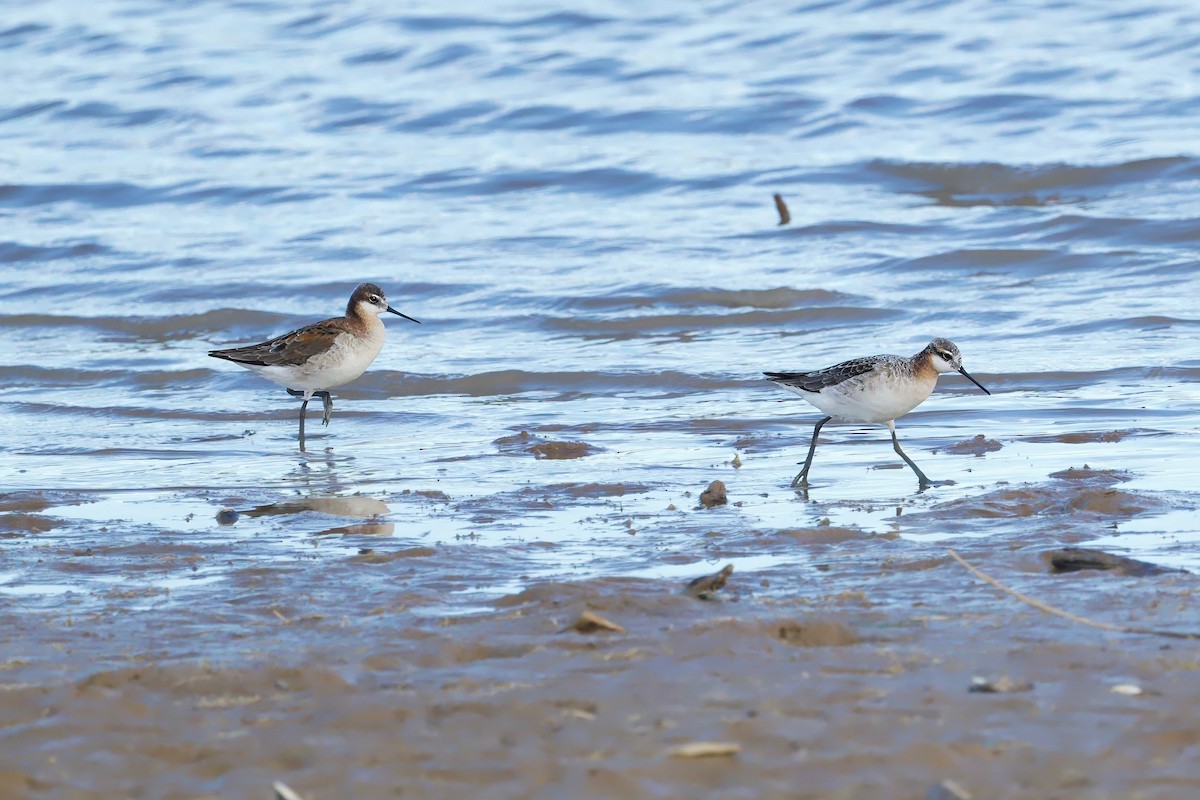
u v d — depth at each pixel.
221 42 47.47
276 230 29.53
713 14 45.53
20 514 13.01
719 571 10.04
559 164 33.06
